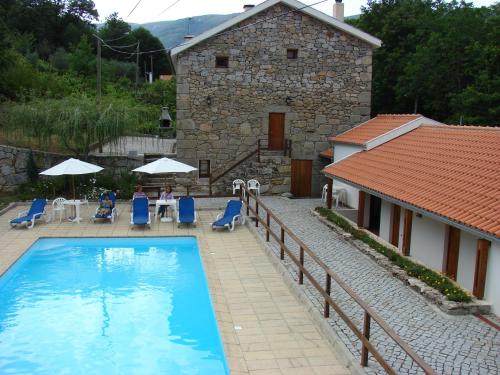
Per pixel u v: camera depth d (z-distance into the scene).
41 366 8.34
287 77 21.64
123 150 26.45
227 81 21.34
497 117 27.72
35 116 20.34
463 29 32.97
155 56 63.72
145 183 21.86
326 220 16.52
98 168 17.66
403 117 19.02
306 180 22.48
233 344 8.51
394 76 36.00
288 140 21.59
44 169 21.45
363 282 11.05
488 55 29.58
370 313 7.20
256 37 21.22
